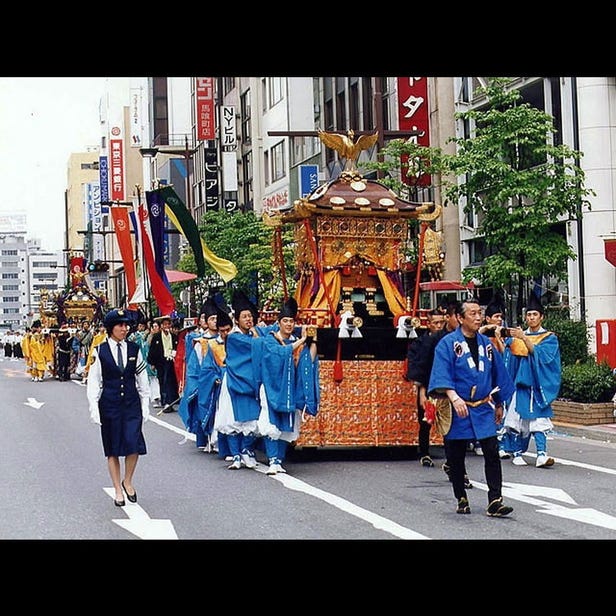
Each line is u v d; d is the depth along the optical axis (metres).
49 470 14.26
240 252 37.47
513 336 13.51
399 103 32.84
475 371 10.38
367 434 14.89
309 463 14.77
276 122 50.81
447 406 10.45
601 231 25.59
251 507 10.98
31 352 40.97
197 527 9.90
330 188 15.60
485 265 21.45
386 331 15.07
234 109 58.00
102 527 9.97
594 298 25.64
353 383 14.93
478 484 12.52
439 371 10.37
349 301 15.53
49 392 33.16
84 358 39.69
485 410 10.41
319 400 14.02
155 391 25.67
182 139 78.81
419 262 15.69
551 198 20.33
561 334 20.98
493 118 20.55
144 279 31.80
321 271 15.30
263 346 13.64
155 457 15.71
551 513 10.42
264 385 13.51
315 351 13.81
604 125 25.73
